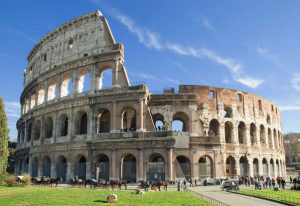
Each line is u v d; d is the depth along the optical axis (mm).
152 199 41062
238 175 85250
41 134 87188
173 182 68312
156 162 71062
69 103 81000
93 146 73688
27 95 107750
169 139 70000
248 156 89375
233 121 89312
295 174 138750
